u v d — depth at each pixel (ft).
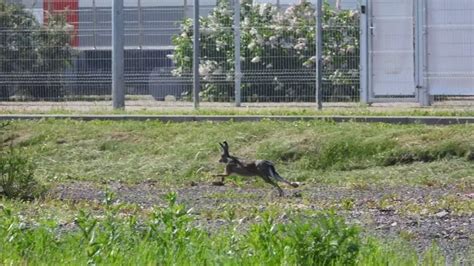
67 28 185.37
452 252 78.59
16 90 184.24
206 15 197.47
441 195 114.93
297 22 183.32
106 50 187.01
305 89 179.73
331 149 137.49
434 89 182.09
